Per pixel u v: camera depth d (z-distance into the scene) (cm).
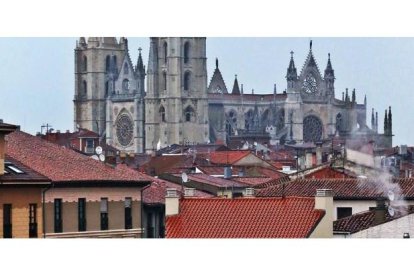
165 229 17088
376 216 17038
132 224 18925
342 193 19288
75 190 17575
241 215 15988
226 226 15838
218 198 16650
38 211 16112
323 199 15788
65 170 17962
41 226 16162
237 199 16238
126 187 18788
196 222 16075
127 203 18825
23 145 18675
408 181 19912
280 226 15638
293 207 15925
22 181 15825
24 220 15862
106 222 18300
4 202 15588
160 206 19750
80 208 17700
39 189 16112
